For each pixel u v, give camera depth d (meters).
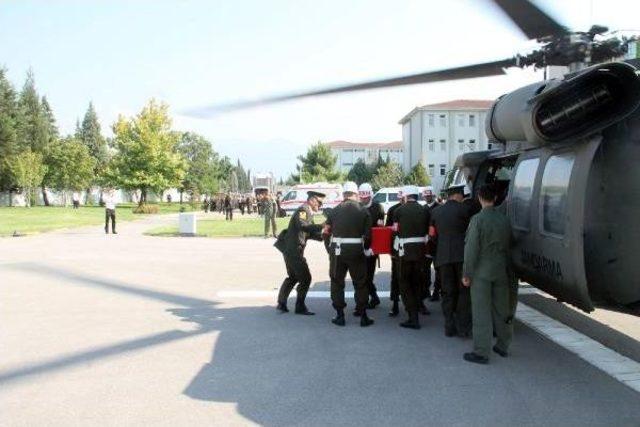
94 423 4.25
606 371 5.47
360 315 7.75
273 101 5.23
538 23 5.04
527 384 5.09
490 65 5.57
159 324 7.47
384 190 33.34
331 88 5.34
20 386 5.05
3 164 57.53
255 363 5.76
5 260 14.13
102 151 93.12
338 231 7.40
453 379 5.24
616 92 4.94
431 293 9.82
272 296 9.53
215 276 11.72
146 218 38.69
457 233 6.80
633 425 4.21
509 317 5.91
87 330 7.12
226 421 4.29
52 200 70.94
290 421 4.29
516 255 6.43
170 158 48.94
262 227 26.88
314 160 75.12
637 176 5.02
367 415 4.40
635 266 5.06
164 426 4.20
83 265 13.28
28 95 70.00
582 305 5.25
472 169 8.66
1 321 7.60
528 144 6.43
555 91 4.95
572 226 5.05
